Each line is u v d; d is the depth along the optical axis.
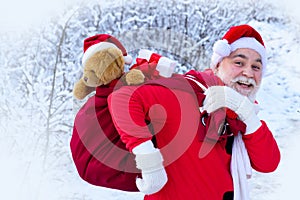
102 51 2.01
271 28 7.74
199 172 1.99
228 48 2.14
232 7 6.94
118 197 4.16
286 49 7.36
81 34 5.96
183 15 6.34
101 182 2.05
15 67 5.43
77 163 2.06
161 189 2.03
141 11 6.36
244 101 2.03
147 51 2.14
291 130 5.52
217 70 2.20
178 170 2.00
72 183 4.34
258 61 2.14
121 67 2.02
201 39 6.30
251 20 7.67
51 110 4.68
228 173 2.06
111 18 6.22
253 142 2.06
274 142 2.12
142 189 1.89
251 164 2.18
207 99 2.04
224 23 6.52
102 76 1.99
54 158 4.55
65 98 4.82
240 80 2.11
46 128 4.58
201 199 1.99
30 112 4.73
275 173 4.55
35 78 5.23
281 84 6.59
